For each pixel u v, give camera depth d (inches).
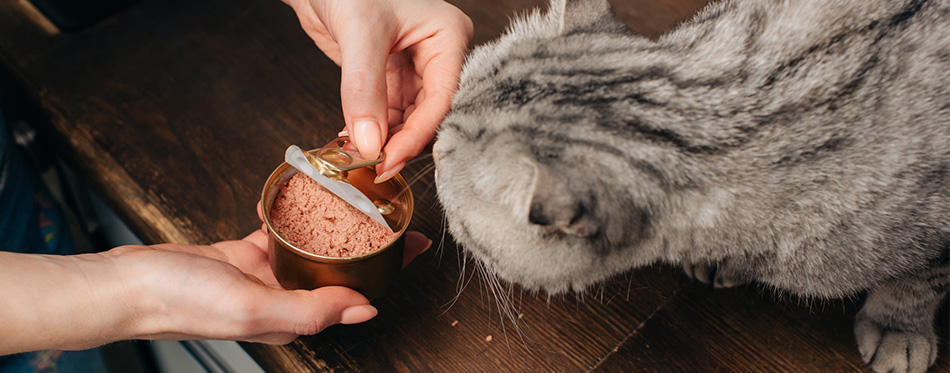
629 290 24.8
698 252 22.9
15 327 20.1
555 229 21.0
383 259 21.4
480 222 22.0
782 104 21.3
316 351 23.3
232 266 21.4
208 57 28.4
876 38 21.7
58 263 20.6
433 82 24.7
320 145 26.7
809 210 21.9
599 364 23.5
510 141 20.7
